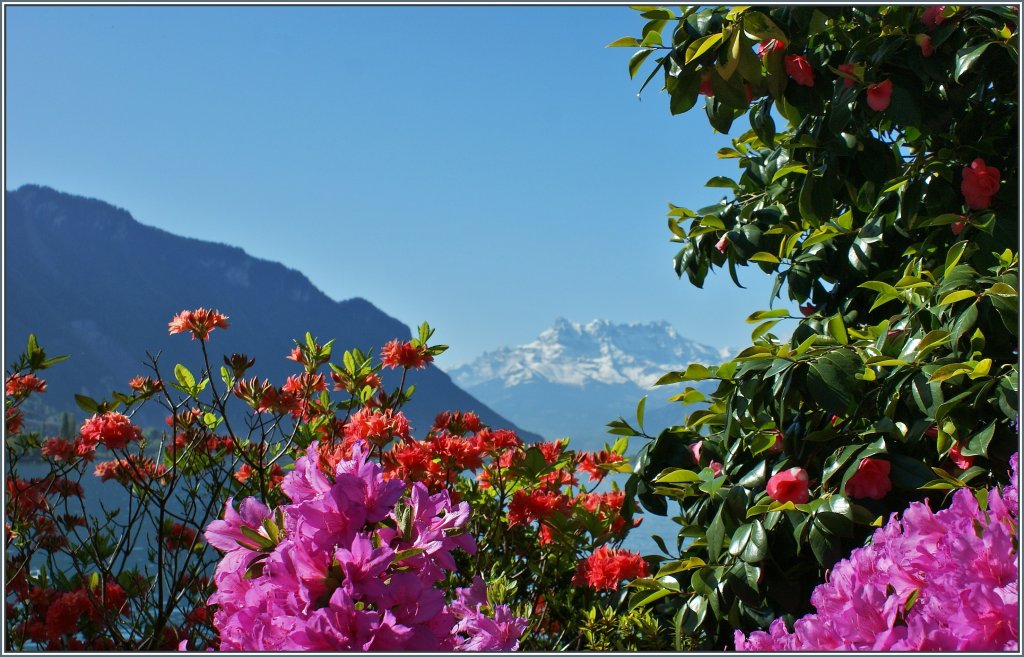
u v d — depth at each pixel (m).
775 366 1.94
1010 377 1.79
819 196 2.55
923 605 1.10
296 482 1.32
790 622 2.03
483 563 2.75
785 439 2.13
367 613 1.12
